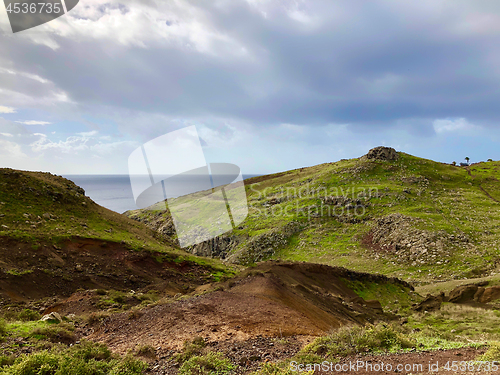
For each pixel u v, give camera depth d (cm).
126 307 1950
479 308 3181
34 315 1549
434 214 7231
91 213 3919
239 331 1190
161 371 891
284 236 7569
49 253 2778
